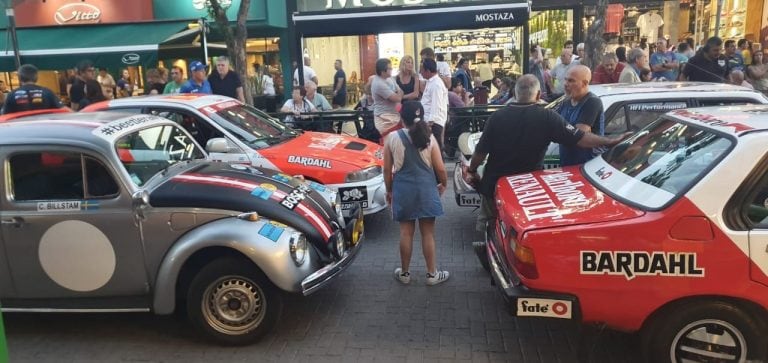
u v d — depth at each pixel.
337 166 6.22
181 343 4.23
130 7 14.84
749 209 3.14
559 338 4.14
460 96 11.19
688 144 3.67
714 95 5.82
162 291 4.05
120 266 4.11
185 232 4.07
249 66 15.55
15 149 4.11
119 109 6.46
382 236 6.54
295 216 4.26
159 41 11.58
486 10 10.25
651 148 4.02
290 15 15.22
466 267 5.52
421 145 4.78
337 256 4.39
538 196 3.97
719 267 3.13
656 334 3.30
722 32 15.09
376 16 10.43
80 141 4.10
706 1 14.97
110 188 4.08
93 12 14.86
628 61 8.48
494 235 4.41
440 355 3.94
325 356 3.97
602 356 3.87
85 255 4.11
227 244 3.92
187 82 8.82
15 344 4.25
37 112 5.36
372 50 14.05
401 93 8.30
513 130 4.80
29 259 4.14
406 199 4.91
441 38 12.88
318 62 14.56
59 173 4.11
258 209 4.16
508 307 3.46
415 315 4.56
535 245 3.36
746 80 11.82
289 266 3.97
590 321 3.36
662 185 3.46
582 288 3.31
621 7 14.90
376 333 4.28
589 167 4.47
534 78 4.82
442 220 7.06
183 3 14.83
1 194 4.10
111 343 4.25
